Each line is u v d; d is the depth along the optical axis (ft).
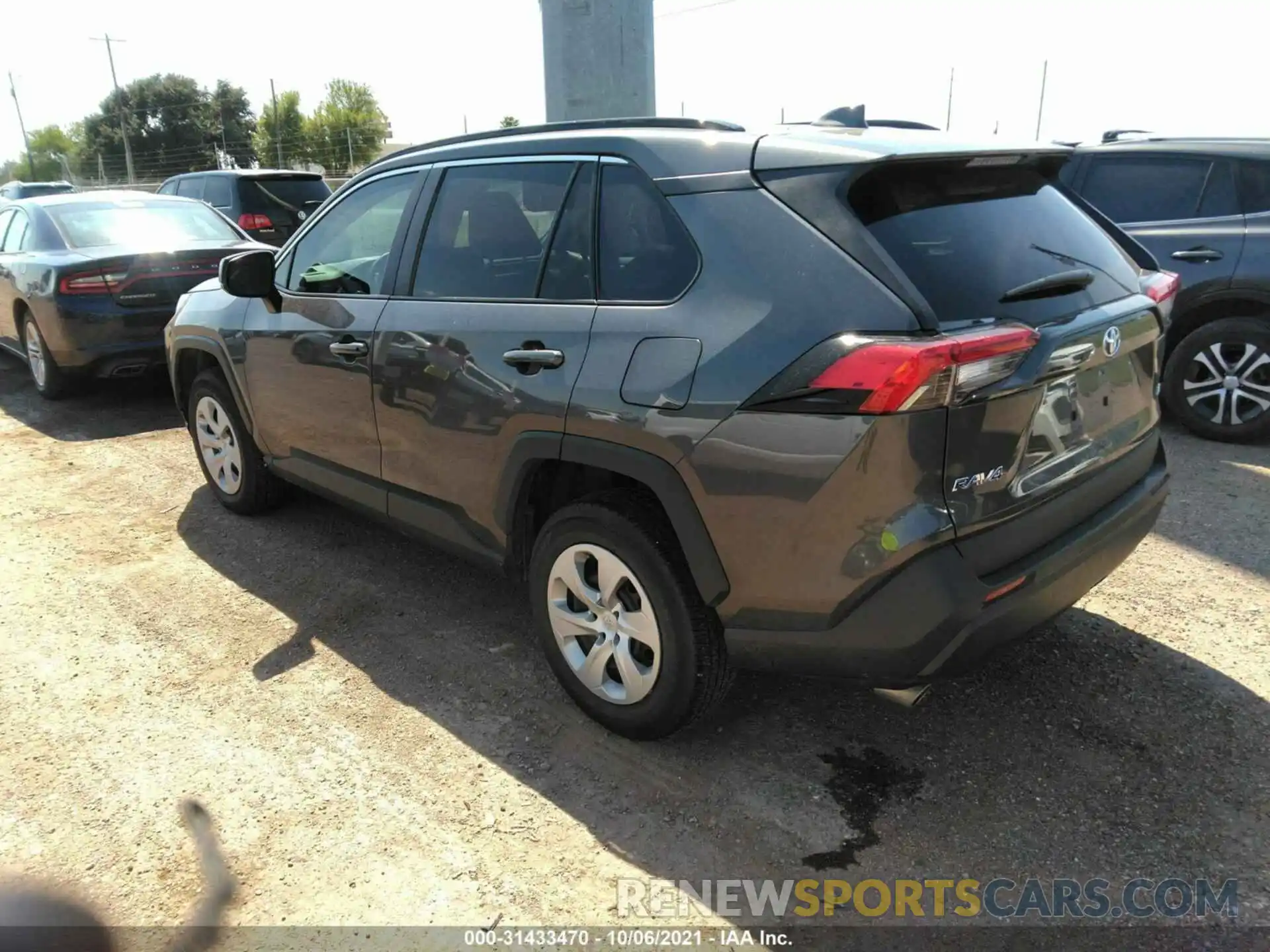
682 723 8.98
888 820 8.36
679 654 8.64
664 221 8.63
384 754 9.43
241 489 15.40
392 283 11.33
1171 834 8.09
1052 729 9.56
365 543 14.67
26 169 284.20
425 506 11.23
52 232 22.90
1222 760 9.03
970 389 7.00
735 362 7.72
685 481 8.08
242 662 11.24
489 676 10.85
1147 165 19.11
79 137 248.11
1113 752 9.20
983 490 7.41
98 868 7.96
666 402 8.13
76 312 21.03
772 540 7.70
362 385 11.50
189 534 15.21
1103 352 8.21
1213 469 16.92
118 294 21.38
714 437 7.82
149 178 227.81
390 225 11.60
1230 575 12.76
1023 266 8.10
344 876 7.84
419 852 8.11
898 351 6.84
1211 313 18.39
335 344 11.84
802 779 8.93
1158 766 8.97
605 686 9.52
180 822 8.50
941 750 9.30
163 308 21.99
